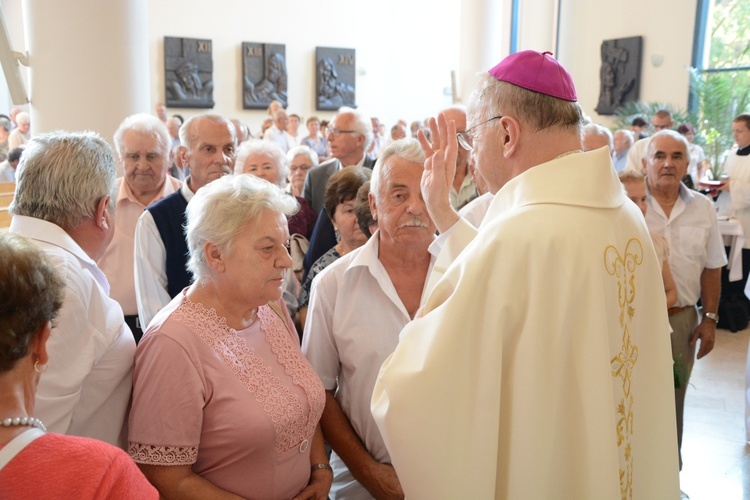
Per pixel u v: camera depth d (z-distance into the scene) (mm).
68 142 1545
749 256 5922
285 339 1702
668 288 3074
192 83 11883
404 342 1354
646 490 1410
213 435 1498
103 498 895
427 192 1676
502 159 1404
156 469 1455
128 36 3684
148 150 2809
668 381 1419
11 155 5715
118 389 1563
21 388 967
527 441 1242
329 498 1950
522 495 1247
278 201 1591
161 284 2529
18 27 10781
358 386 1860
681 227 3340
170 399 1455
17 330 933
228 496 1479
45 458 897
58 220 1521
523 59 1371
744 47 9461
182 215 2590
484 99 1409
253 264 1542
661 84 10188
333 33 12930
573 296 1243
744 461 3504
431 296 1366
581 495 1248
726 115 9156
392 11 13305
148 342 1510
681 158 3299
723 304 5840
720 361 5059
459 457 1270
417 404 1267
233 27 12195
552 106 1341
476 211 2713
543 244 1256
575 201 1295
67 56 3564
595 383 1230
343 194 2443
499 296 1262
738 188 5980
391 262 1931
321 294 1919
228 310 1599
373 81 13359
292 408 1574
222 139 2695
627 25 10430
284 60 12523
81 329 1425
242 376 1536
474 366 1275
